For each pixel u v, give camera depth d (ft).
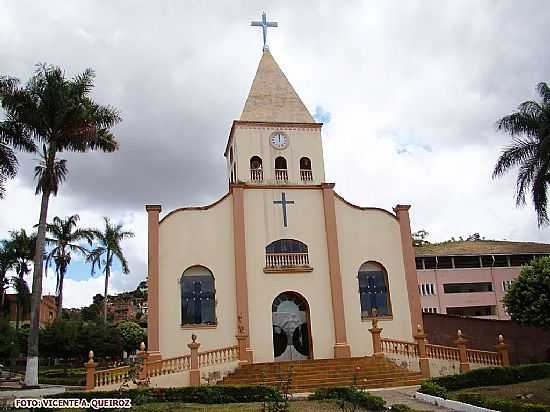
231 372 74.74
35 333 77.56
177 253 84.74
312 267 88.02
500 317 147.02
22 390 71.56
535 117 85.05
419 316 88.28
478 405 48.14
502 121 86.74
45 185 83.61
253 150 94.73
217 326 82.53
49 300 211.82
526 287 73.61
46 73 85.61
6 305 175.52
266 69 104.63
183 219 86.58
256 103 98.94
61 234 161.48
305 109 100.17
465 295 147.43
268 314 84.64
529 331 87.76
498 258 152.05
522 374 66.03
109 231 165.78
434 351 77.82
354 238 91.35
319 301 86.69
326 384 70.33
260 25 110.93
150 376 69.15
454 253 149.59
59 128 85.25
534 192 83.10
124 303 295.69
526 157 84.74
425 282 147.23
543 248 153.99
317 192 93.04
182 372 71.56
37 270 80.33
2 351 120.98
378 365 76.28
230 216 88.53
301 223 90.58
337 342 83.97
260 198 90.53
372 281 90.07
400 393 64.54
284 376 71.31
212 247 86.22
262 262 87.10
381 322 87.45
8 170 85.30
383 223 92.99
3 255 160.97
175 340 80.74
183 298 83.41
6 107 83.05
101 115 90.58
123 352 152.05
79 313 242.17
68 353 133.49
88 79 88.89
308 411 50.14
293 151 96.27
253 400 59.16
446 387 62.28
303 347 85.30
